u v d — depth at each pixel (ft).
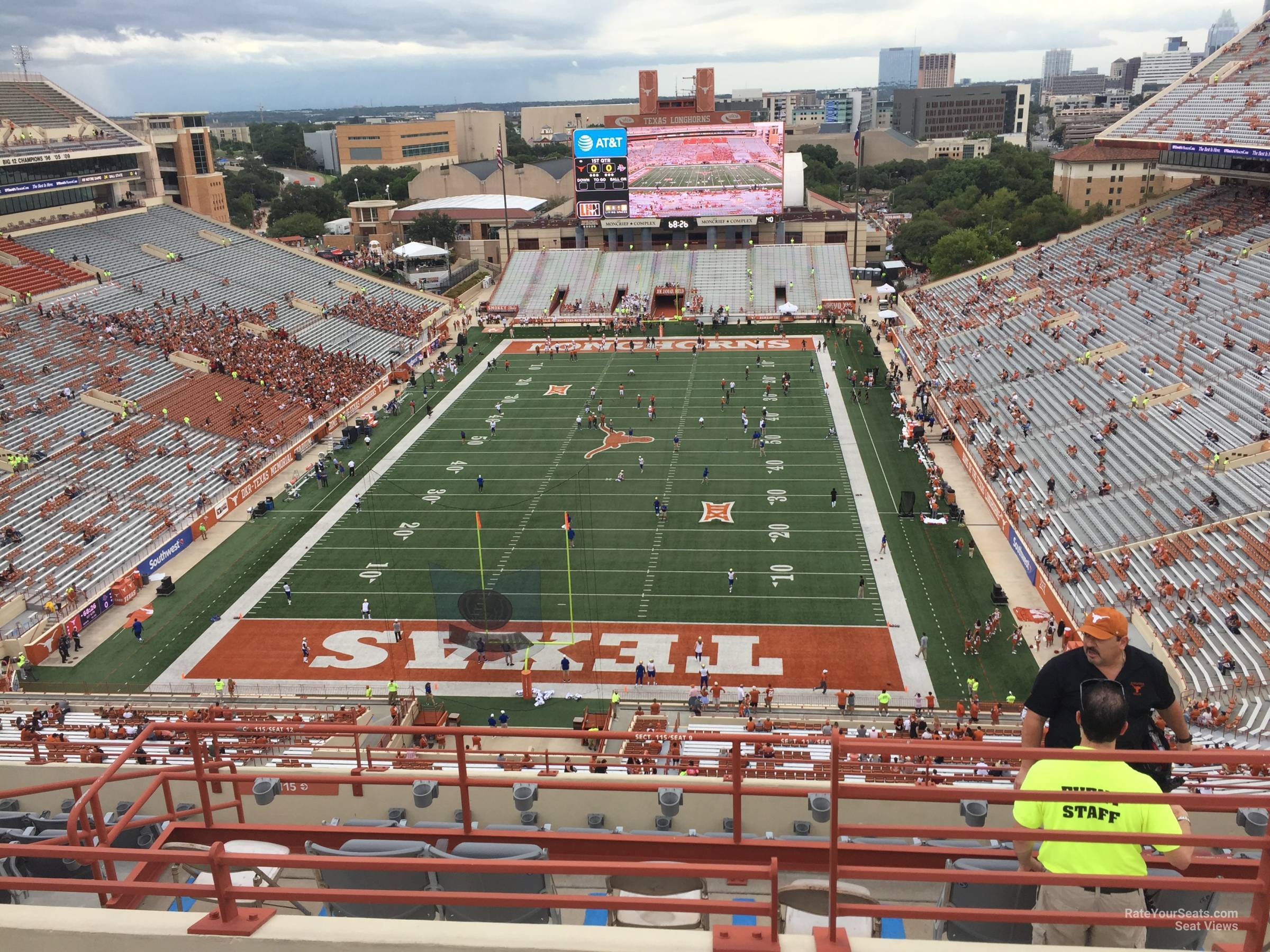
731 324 302.04
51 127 278.67
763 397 229.66
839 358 261.03
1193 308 200.13
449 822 35.27
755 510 167.12
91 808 26.00
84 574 146.00
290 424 210.18
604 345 283.59
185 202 357.20
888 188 644.69
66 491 164.14
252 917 17.03
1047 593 132.98
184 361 222.69
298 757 42.47
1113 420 171.32
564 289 327.88
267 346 246.06
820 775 58.34
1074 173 371.97
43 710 112.47
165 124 352.90
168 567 155.74
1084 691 18.40
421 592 143.54
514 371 260.21
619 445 200.44
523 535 160.56
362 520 169.48
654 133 324.60
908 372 240.53
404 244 402.93
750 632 130.00
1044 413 186.29
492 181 520.42
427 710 113.91
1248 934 15.66
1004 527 155.94
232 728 25.49
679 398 230.48
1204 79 273.95
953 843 34.96
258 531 167.43
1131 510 142.82
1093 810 18.60
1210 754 15.52
